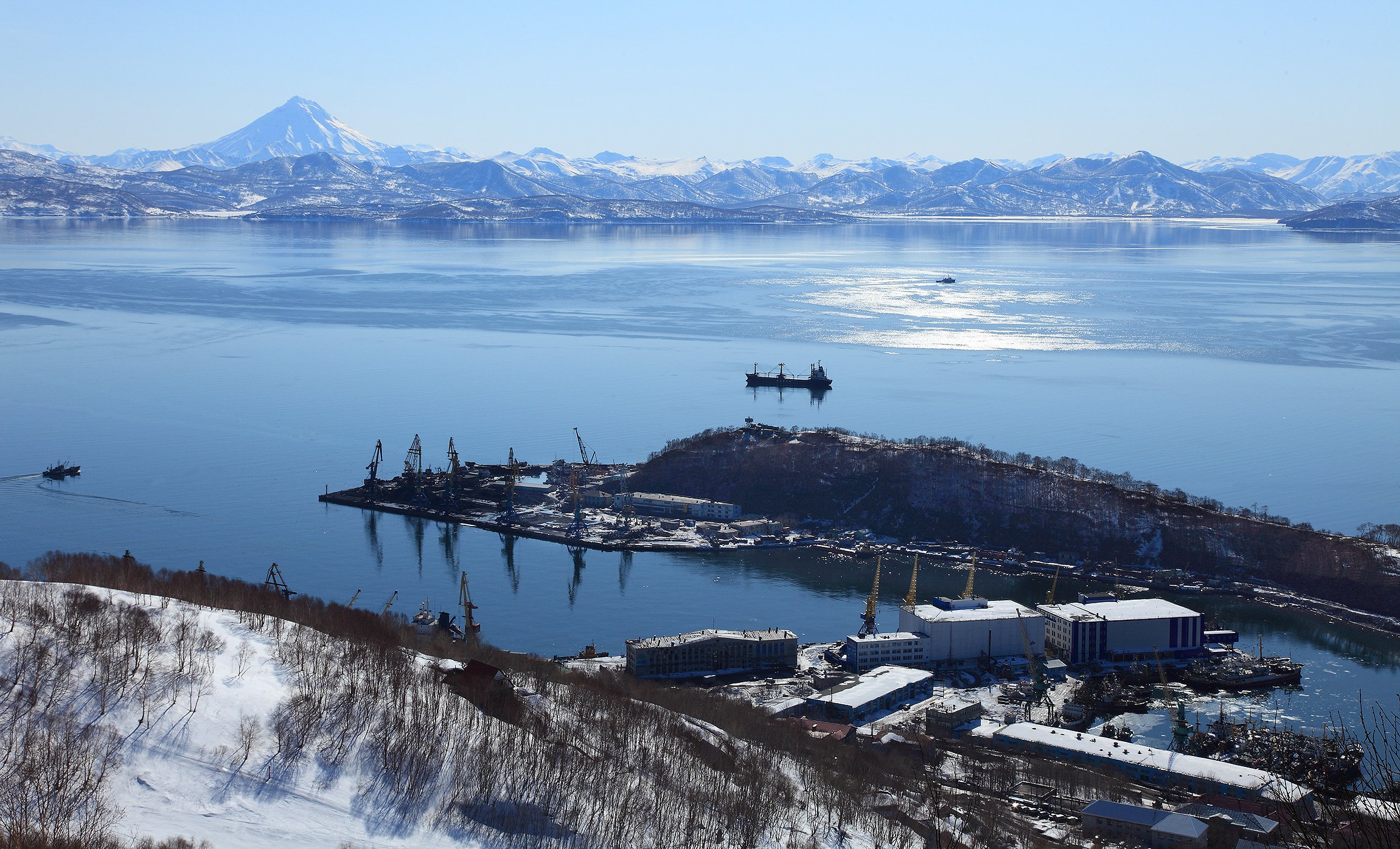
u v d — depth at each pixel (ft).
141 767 494.59
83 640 585.63
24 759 483.10
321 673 598.34
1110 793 634.43
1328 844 240.73
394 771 524.11
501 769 535.60
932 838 540.93
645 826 508.94
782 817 539.70
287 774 507.71
